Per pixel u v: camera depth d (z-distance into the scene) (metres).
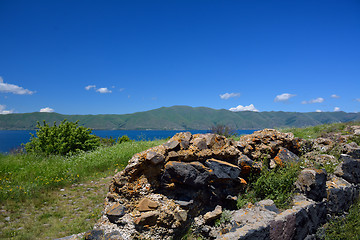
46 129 13.76
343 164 6.96
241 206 5.14
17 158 11.06
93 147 14.81
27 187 7.44
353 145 8.42
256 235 4.04
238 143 6.13
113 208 4.41
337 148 8.50
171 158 4.78
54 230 5.18
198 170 4.69
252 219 4.47
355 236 5.36
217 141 5.57
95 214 6.02
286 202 5.19
